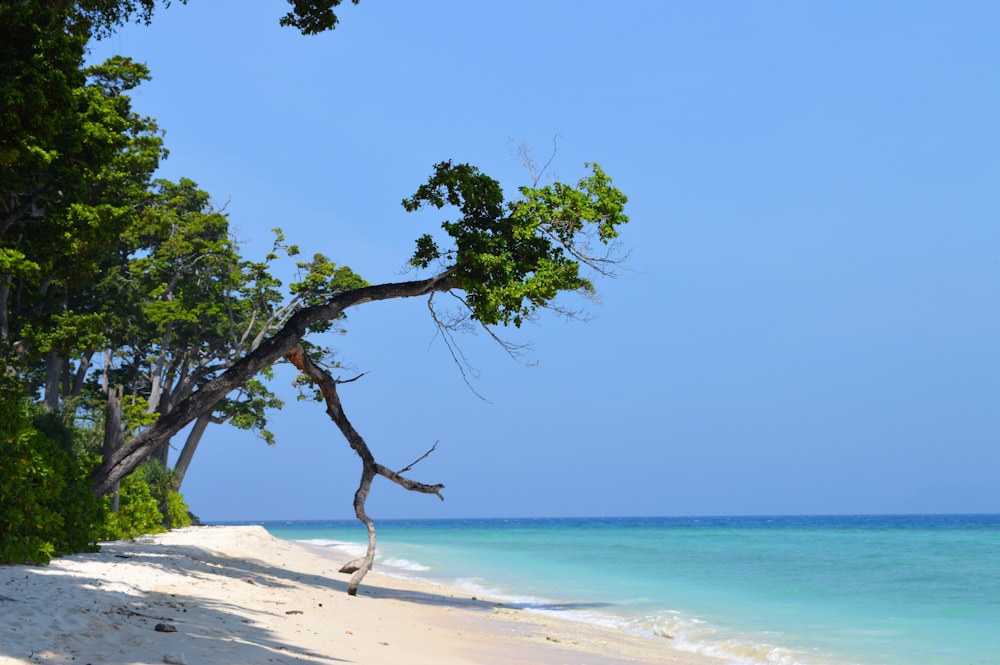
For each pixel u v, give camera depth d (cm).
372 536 2031
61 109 1367
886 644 1639
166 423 2027
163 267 4197
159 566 1759
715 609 2162
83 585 1270
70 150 2105
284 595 1648
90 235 2191
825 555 4519
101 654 810
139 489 3198
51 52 1339
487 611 1927
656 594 2527
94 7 1903
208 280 4531
